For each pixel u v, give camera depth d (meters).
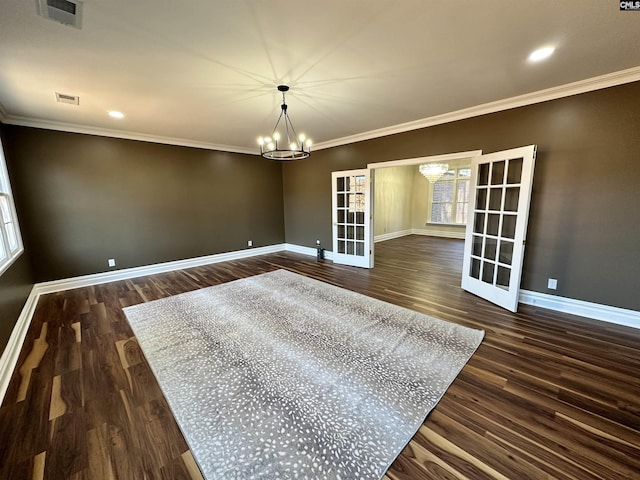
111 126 4.27
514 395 1.91
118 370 2.25
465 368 2.21
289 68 2.46
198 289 4.23
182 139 5.25
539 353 2.41
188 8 1.67
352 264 5.62
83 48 2.09
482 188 3.67
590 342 2.58
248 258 6.40
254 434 1.61
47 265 4.08
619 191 2.80
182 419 1.74
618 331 2.78
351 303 3.59
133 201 4.84
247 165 6.39
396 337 2.70
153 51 2.15
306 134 5.02
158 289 4.24
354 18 1.79
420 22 1.84
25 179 3.82
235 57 2.26
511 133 3.38
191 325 3.01
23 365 2.32
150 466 1.44
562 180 3.10
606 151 2.83
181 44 2.06
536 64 2.45
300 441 1.56
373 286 4.28
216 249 6.03
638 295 2.81
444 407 1.81
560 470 1.39
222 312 3.35
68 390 2.02
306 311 3.35
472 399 1.88
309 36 1.99
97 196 4.47
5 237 2.85
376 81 2.74
